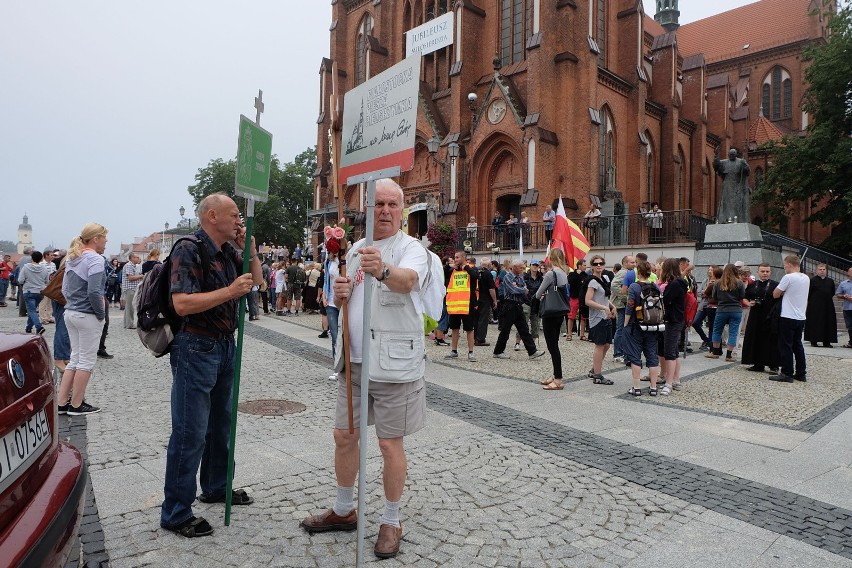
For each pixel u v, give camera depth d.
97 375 8.48
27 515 2.14
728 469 5.12
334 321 9.09
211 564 3.20
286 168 61.53
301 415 6.50
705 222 24.20
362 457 3.07
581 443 5.79
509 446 5.59
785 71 47.09
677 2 53.72
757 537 3.77
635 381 8.17
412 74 2.93
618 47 31.78
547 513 4.07
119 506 3.91
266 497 4.16
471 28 30.47
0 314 19.83
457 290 11.10
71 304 6.20
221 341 3.61
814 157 30.34
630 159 31.25
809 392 8.74
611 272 14.41
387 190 3.52
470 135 30.08
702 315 13.34
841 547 3.66
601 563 3.39
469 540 3.62
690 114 39.41
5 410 2.13
